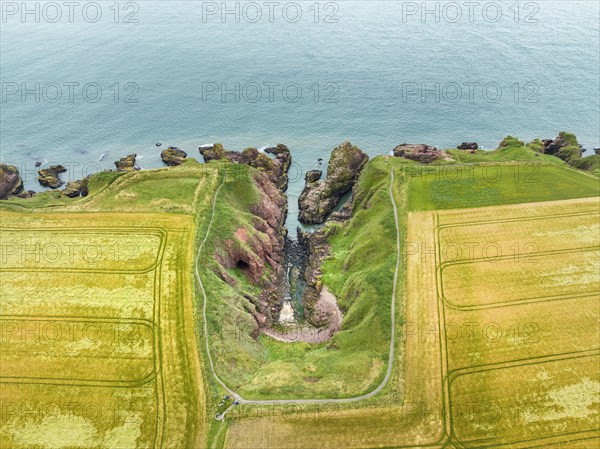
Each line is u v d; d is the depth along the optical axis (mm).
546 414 57500
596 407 58188
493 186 94812
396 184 95438
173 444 54969
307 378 63688
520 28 197750
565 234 82750
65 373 61844
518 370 62000
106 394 59531
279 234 96688
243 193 95750
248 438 55406
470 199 91125
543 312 69438
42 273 75125
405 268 76438
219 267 78625
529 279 74438
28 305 70375
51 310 69625
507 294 72188
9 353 64125
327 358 67562
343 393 60031
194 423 56781
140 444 54969
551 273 75438
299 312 82125
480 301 71062
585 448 54438
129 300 70750
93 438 55406
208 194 91062
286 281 88312
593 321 68125
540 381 60812
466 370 62000
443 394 59469
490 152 111812
